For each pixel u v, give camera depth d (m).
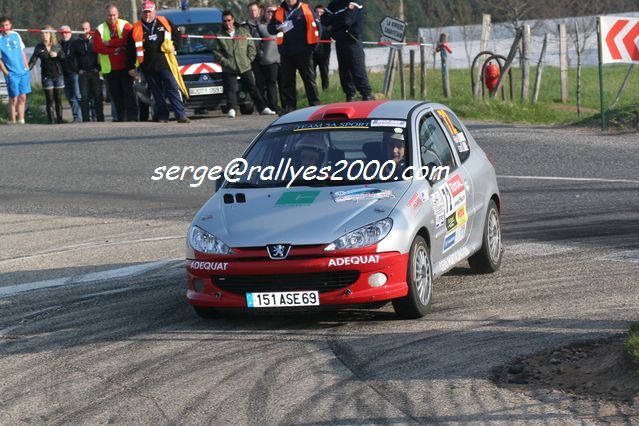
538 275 27.53
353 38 53.72
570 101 85.25
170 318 24.47
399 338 21.69
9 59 68.44
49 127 63.59
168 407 17.77
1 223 38.72
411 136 25.53
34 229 37.44
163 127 61.16
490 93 76.88
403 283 22.70
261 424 16.70
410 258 22.91
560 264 28.72
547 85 98.62
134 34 61.94
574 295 24.86
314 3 140.88
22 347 22.36
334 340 21.81
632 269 27.52
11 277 30.14
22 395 18.84
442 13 130.88
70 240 35.34
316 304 22.45
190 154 51.72
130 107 65.88
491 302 24.72
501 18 120.62
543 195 40.31
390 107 26.97
